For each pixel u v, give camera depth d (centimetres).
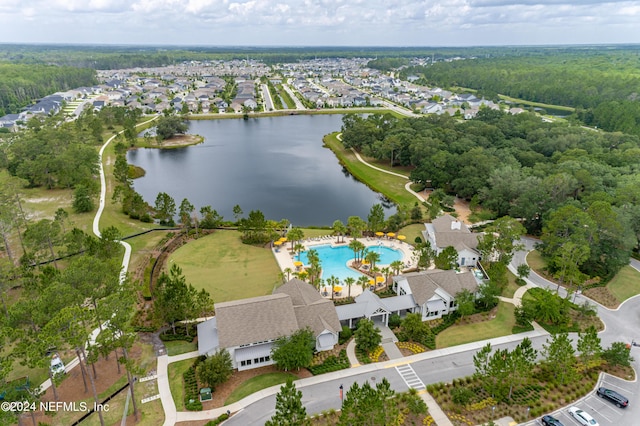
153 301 7469
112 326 5319
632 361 6112
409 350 6500
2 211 8888
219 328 6112
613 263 8425
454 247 9281
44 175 13312
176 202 13500
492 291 7481
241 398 5491
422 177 13962
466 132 17700
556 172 12019
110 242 8312
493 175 12169
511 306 7725
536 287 8275
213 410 5284
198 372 5597
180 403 5400
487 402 5441
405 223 11525
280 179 15988
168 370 5997
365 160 17988
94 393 4978
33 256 8150
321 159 18762
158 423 5075
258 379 5856
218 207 13162
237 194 14350
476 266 9238
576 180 10919
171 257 9506
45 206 12112
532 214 10425
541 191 10675
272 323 6278
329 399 5488
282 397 4862
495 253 9700
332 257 9669
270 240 10381
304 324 6444
